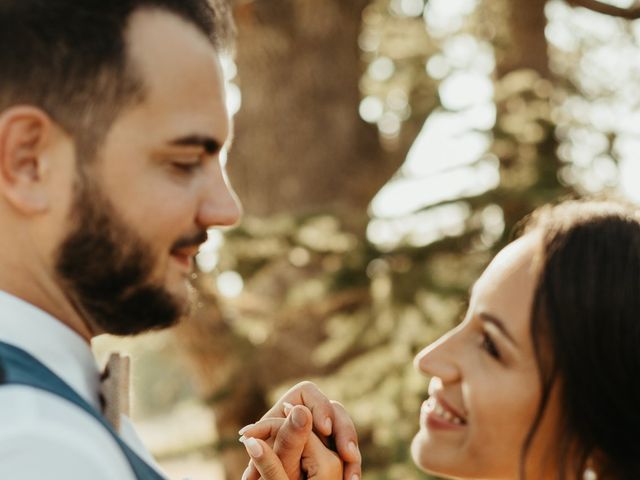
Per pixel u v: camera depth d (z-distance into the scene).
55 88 1.05
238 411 5.54
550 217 1.80
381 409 4.03
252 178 6.14
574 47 6.48
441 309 4.30
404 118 6.10
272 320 5.13
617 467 1.67
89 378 1.14
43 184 1.06
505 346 1.72
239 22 5.47
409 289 4.50
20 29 1.06
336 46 6.14
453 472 1.76
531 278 1.73
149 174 1.08
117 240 1.07
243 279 4.76
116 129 1.06
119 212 1.07
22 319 1.07
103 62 1.05
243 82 6.16
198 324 5.17
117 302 1.10
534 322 1.70
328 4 6.09
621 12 4.20
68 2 1.06
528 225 1.89
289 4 6.02
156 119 1.07
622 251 1.71
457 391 1.77
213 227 1.14
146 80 1.07
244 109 6.18
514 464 1.72
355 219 5.01
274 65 6.08
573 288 1.68
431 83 6.35
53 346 1.08
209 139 1.11
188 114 1.09
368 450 4.27
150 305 1.11
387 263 4.70
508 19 6.20
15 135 1.05
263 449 1.38
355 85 6.25
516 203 4.54
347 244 4.76
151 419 8.41
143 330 1.14
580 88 5.96
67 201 1.06
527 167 4.75
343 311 5.27
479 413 1.72
